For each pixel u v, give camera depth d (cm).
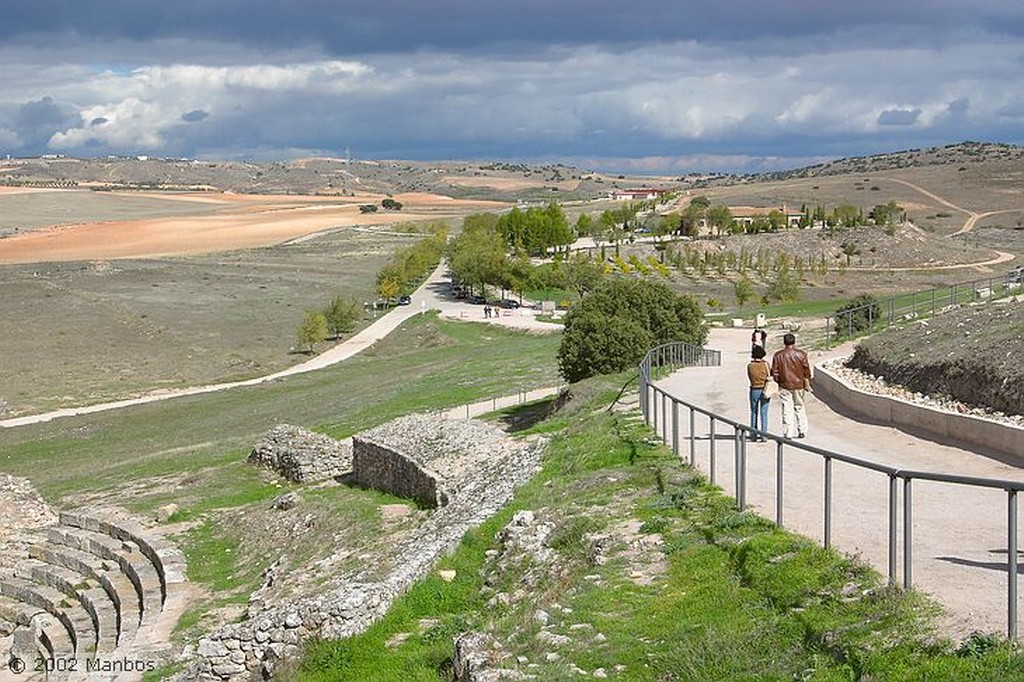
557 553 1584
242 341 8681
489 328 8638
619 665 1114
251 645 1620
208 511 3002
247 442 4216
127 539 2775
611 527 1586
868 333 4350
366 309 10594
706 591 1232
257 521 2767
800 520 1422
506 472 2286
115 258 14575
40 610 2522
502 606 1482
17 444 5038
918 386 2573
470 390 4831
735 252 13388
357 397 5291
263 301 10756
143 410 5844
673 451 1983
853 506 1498
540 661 1165
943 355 2581
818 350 4122
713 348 4688
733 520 1435
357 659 1494
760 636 1070
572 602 1316
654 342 3850
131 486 3559
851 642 995
